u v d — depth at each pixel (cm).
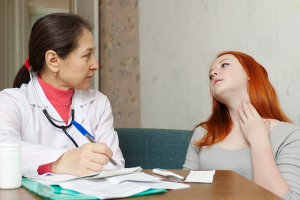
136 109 238
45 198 54
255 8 140
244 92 115
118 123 262
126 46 248
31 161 78
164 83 206
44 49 108
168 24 201
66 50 106
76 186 61
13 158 64
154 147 150
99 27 289
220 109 122
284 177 95
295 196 91
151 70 220
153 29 217
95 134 124
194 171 85
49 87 114
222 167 109
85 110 123
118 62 260
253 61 118
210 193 59
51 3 506
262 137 101
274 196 57
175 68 195
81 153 74
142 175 73
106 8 278
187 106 183
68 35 106
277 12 129
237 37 150
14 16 358
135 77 238
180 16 190
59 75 110
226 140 116
